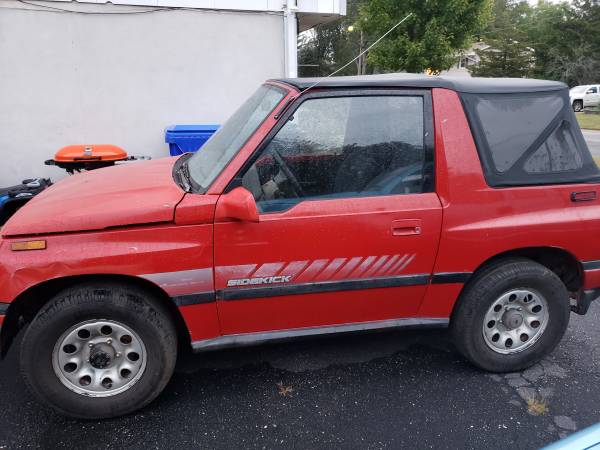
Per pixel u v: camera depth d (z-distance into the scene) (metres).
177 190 2.65
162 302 2.68
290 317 2.77
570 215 2.88
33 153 7.01
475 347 2.99
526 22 49.28
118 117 7.21
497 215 2.80
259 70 7.55
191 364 3.20
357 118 2.71
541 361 3.26
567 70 38.56
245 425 2.62
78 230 2.40
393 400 2.83
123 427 2.60
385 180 2.74
